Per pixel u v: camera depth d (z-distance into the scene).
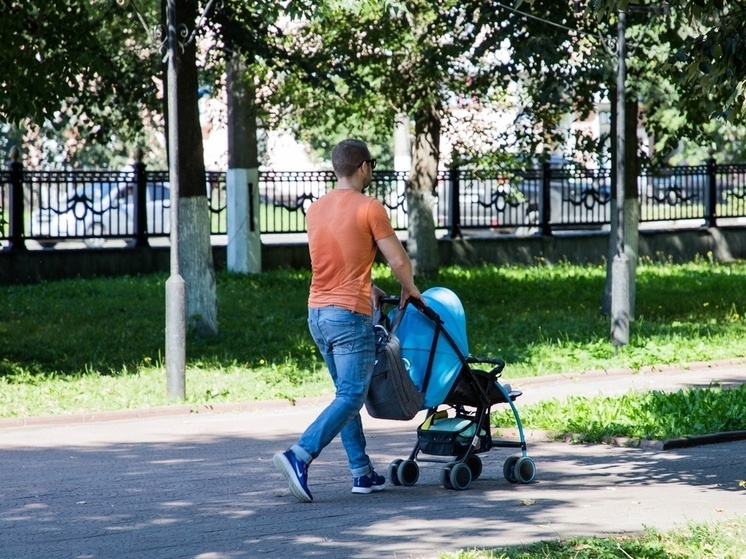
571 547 8.16
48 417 15.78
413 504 10.04
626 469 11.95
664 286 33.97
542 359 21.38
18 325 24.31
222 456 13.09
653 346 22.34
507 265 39.34
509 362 20.98
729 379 19.88
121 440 14.34
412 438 14.34
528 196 40.25
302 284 32.94
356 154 10.04
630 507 9.88
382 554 8.18
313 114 32.91
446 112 34.03
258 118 37.94
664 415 14.77
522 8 23.80
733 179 44.19
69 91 20.83
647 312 28.41
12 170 32.09
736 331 25.39
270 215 41.91
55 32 20.78
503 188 39.75
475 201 39.75
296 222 36.88
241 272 34.72
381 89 30.78
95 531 9.05
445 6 26.56
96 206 37.00
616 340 22.20
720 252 43.69
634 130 26.28
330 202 9.95
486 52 24.70
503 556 7.85
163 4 21.94
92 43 21.38
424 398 10.23
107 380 18.83
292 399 17.56
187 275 23.17
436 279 34.44
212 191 36.06
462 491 10.69
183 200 22.95
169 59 17.34
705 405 15.30
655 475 11.59
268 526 9.17
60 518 9.55
